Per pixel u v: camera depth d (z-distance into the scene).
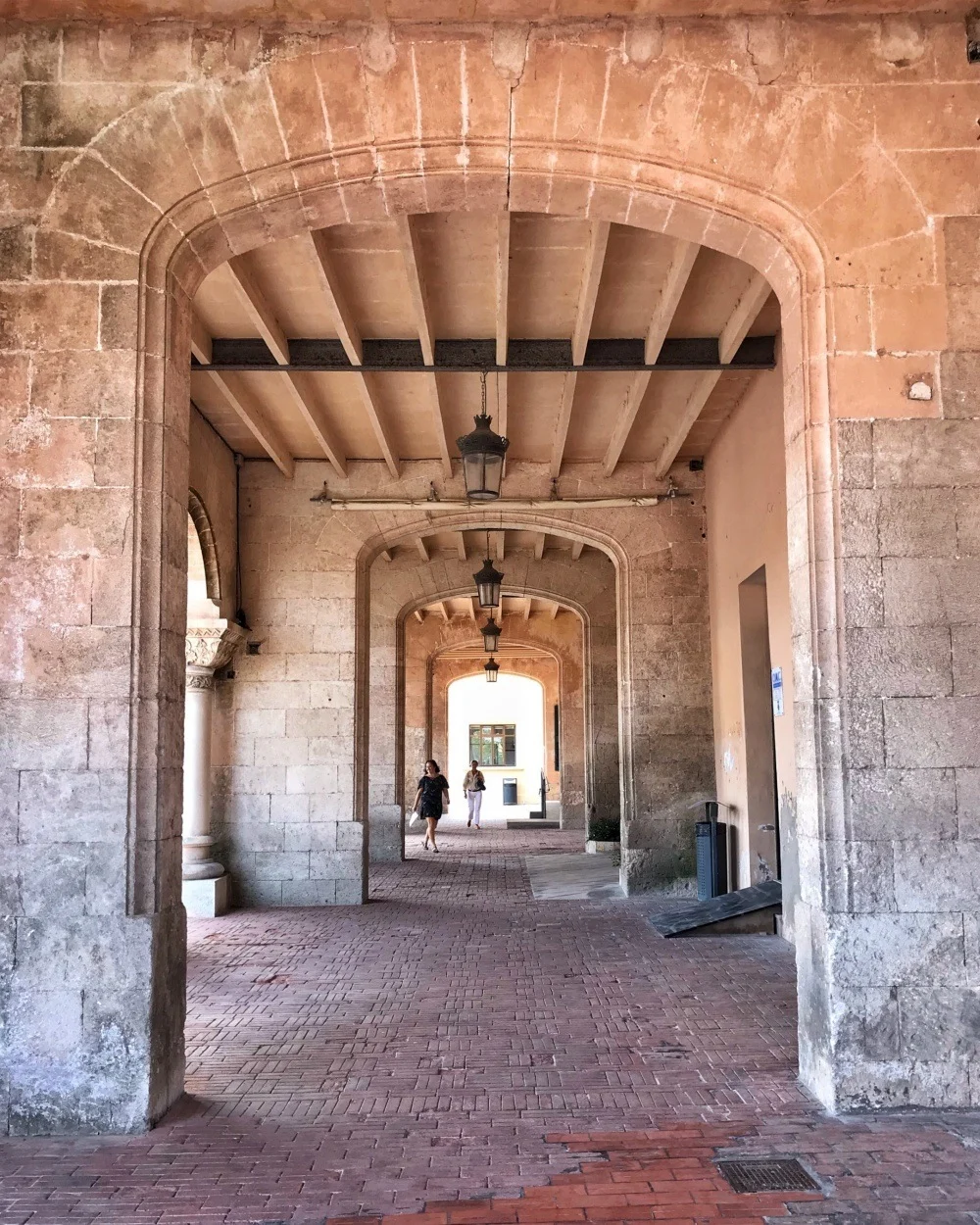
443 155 4.52
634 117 4.50
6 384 4.32
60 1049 4.00
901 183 4.48
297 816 9.87
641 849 10.25
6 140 4.43
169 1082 4.18
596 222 5.52
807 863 4.41
